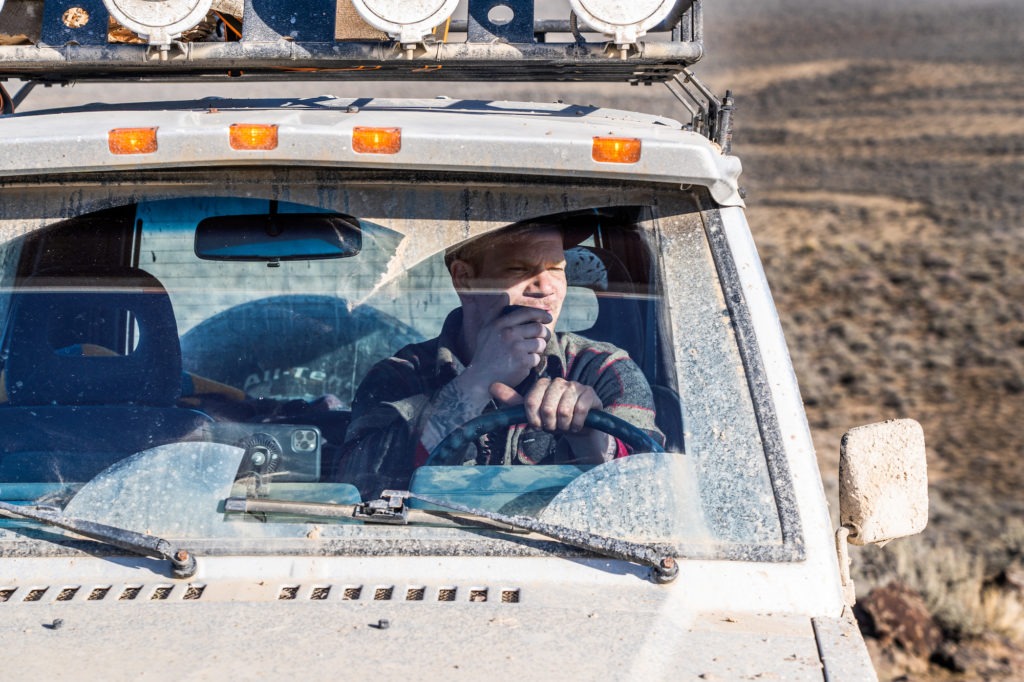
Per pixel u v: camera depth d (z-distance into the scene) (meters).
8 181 3.27
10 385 3.32
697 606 2.81
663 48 3.48
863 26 143.25
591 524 2.98
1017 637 10.91
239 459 3.21
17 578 2.88
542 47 3.43
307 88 14.65
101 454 3.21
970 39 128.38
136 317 3.35
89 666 2.50
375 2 3.32
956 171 64.38
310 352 3.32
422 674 2.49
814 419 24.36
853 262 42.53
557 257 3.28
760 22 149.50
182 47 3.42
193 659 2.53
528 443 3.23
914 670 10.09
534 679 2.48
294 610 2.73
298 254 3.32
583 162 3.10
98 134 3.07
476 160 3.10
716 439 3.03
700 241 3.23
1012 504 18.44
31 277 3.33
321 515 2.97
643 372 3.18
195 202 3.31
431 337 3.31
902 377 27.91
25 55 3.46
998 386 26.94
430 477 3.21
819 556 2.87
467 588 2.83
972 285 38.03
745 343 3.12
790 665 2.59
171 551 2.86
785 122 86.25
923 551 12.34
